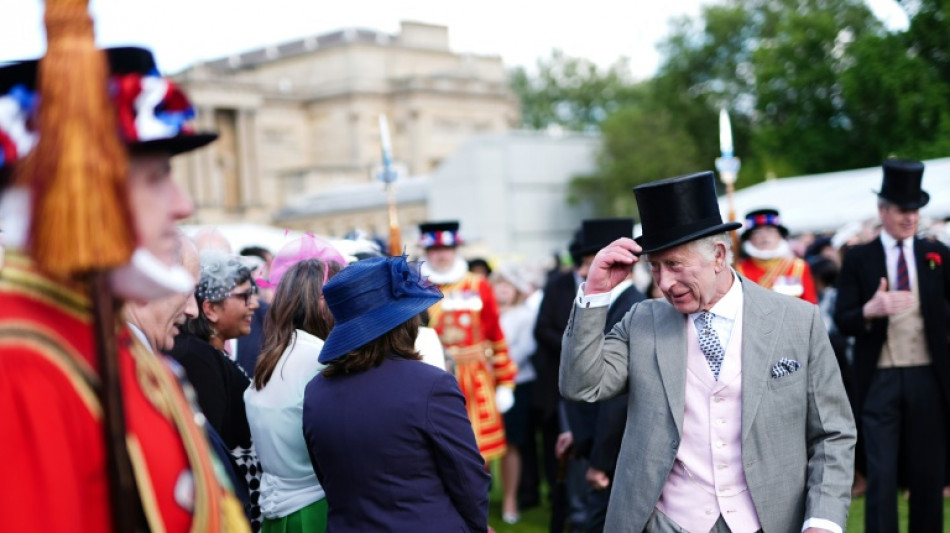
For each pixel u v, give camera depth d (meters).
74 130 1.38
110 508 1.47
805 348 3.05
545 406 7.05
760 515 2.95
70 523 1.42
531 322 7.90
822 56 29.83
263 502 3.45
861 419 5.43
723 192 37.62
